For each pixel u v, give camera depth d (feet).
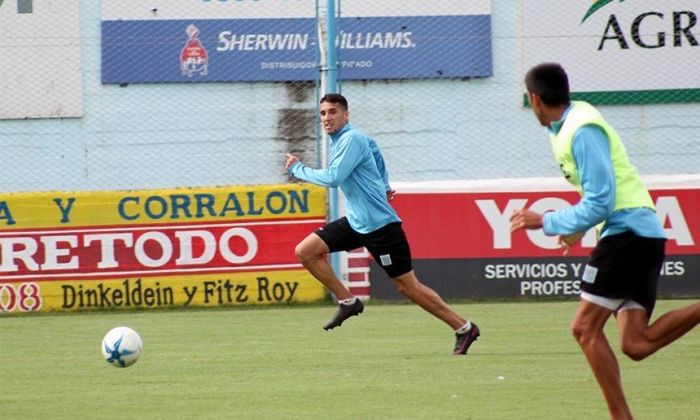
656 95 192.24
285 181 192.34
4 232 148.15
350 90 191.52
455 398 82.79
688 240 153.38
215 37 190.19
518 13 191.21
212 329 129.08
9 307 147.95
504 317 136.56
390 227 105.81
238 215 151.02
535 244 153.28
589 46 191.01
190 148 191.83
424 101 192.24
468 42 191.01
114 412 78.89
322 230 110.22
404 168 192.85
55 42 189.88
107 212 149.69
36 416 77.77
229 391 87.10
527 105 191.93
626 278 66.95
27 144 191.11
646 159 193.57
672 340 68.39
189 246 150.51
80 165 191.42
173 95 191.31
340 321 111.96
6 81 189.98
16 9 189.37
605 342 67.62
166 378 94.17
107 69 190.29
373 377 93.09
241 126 191.62
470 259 153.07
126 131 191.31
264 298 151.43
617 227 67.05
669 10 191.31
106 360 96.07
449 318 106.11
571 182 69.05
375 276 153.69
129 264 149.89
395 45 190.70
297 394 85.30
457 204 153.17
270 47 190.80
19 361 105.81
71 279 149.07
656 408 78.07
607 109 192.65
